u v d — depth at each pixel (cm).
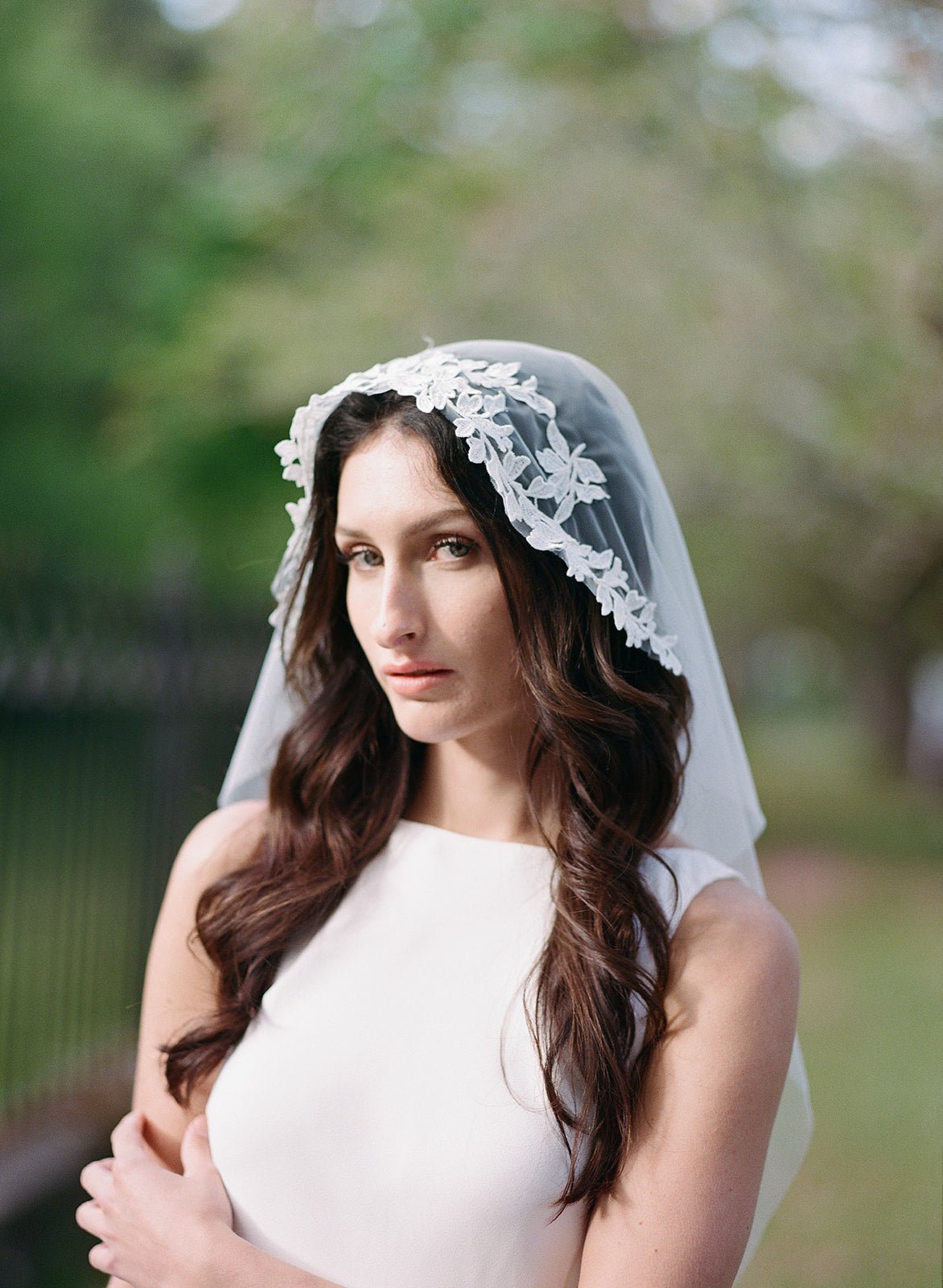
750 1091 152
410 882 177
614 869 163
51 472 1203
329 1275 157
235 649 527
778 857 1248
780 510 965
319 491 177
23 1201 375
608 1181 152
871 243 643
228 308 851
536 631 162
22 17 1127
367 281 775
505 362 173
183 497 1245
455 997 165
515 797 178
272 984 175
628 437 179
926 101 564
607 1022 155
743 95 623
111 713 443
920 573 1160
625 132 688
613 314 738
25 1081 408
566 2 624
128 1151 167
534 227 723
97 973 447
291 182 750
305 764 184
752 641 2602
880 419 685
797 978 163
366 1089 161
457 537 161
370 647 168
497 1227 153
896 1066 585
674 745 174
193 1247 154
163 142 1142
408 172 734
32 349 1173
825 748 3044
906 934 899
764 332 716
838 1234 412
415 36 647
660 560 178
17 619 379
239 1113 164
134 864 468
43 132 1112
